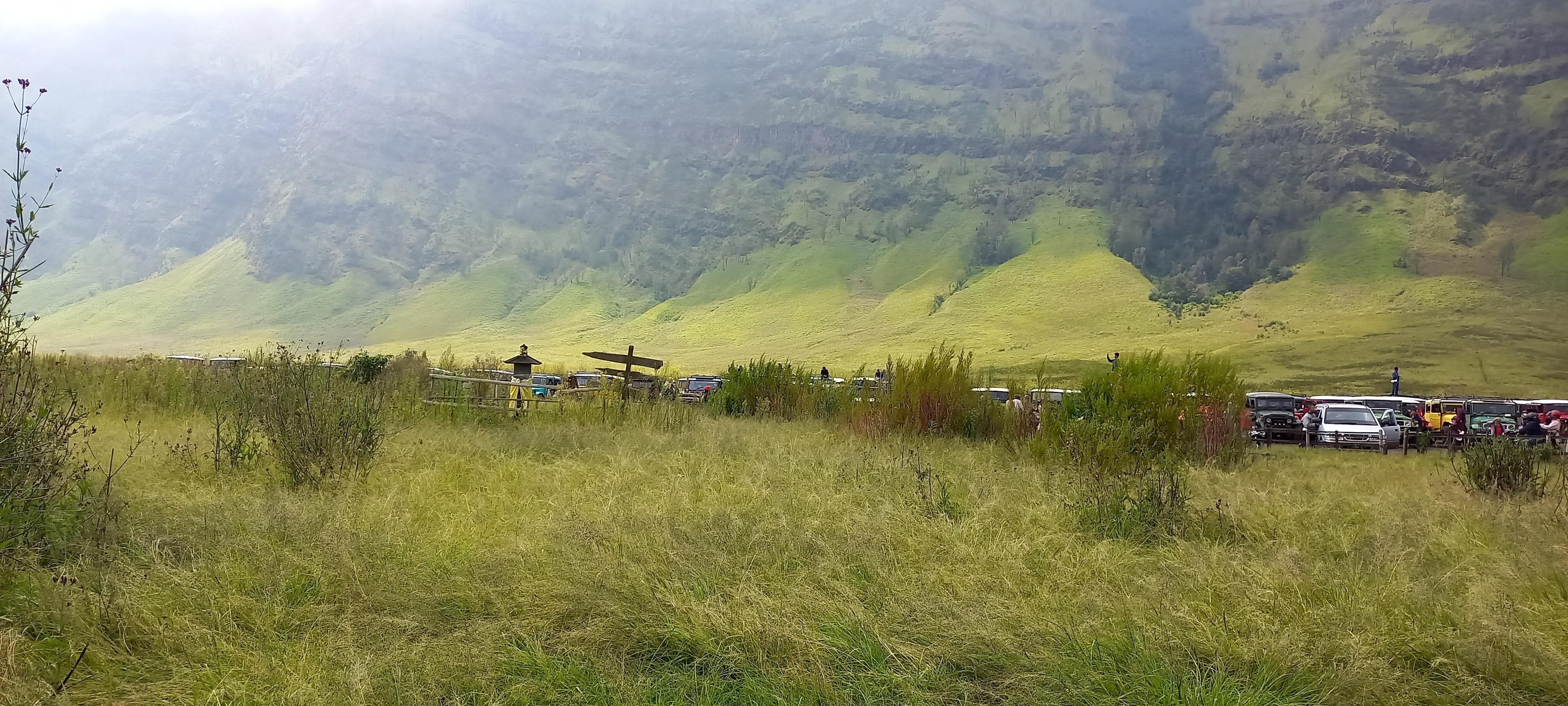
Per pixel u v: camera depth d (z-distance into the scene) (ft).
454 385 60.39
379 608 18.93
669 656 17.85
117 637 17.25
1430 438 86.84
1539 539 27.68
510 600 19.19
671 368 250.57
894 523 26.58
